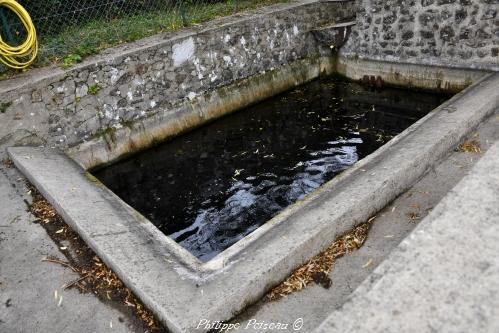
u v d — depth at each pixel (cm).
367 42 689
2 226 331
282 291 245
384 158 342
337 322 139
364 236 283
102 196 357
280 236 263
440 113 412
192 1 693
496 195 181
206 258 374
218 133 602
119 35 568
